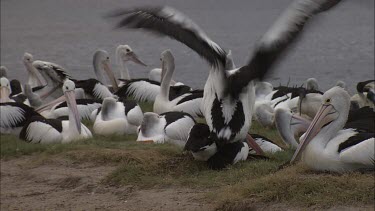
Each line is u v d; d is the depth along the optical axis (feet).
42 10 209.97
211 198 35.76
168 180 39.47
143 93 72.13
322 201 32.81
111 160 44.04
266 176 36.83
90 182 40.63
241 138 40.27
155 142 48.34
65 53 132.67
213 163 40.81
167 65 62.64
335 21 185.06
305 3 36.50
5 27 180.65
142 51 134.72
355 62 118.11
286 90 61.16
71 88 51.60
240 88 39.04
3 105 55.77
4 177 43.65
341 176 35.04
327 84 98.37
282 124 47.42
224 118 39.32
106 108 54.95
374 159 35.06
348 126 39.58
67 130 51.47
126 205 36.47
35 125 51.37
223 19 195.00
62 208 36.96
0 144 51.01
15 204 38.17
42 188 40.81
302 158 37.76
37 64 71.05
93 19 186.60
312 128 37.19
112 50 138.10
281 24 37.11
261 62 37.63
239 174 38.99
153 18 38.24
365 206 32.19
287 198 33.78
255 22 185.98
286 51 36.86
